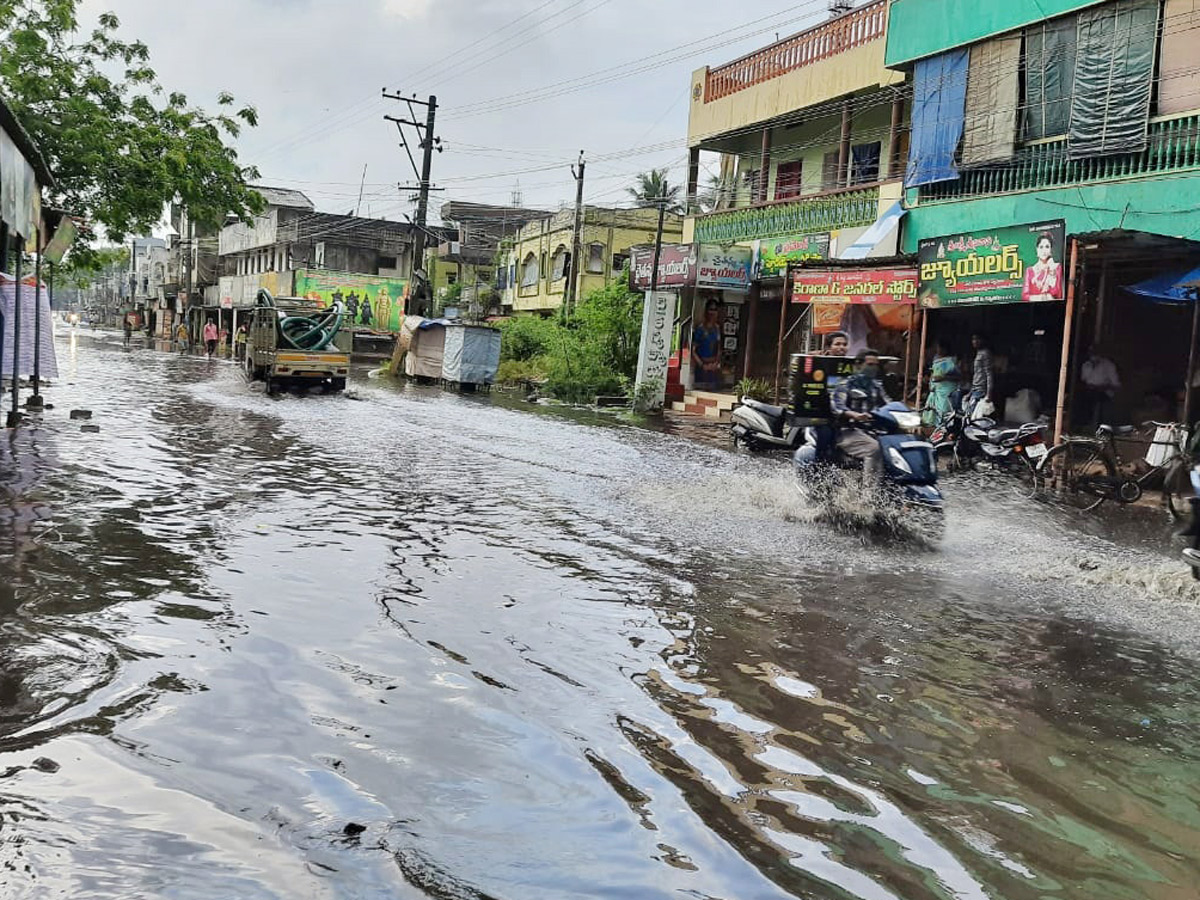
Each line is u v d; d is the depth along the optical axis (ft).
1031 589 22.89
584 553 24.20
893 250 64.18
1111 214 49.47
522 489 34.76
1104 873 9.91
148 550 21.75
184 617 16.79
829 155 82.17
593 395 93.50
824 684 15.31
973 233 51.57
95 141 61.41
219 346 188.24
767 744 12.84
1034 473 42.39
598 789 11.25
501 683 14.52
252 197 70.38
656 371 82.99
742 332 90.02
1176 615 21.04
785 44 80.07
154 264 301.63
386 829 10.04
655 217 137.18
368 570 21.08
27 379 66.18
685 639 17.29
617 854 9.83
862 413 29.73
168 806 10.21
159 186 64.75
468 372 105.29
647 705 13.98
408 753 11.90
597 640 16.90
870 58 69.87
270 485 32.50
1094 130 50.34
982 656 17.26
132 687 13.43
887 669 16.21
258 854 9.38
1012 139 55.26
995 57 56.34
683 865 9.70
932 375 56.03
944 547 27.71
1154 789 11.98
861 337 65.16
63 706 12.63
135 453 38.37
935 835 10.58
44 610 16.71
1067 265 46.62
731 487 36.35
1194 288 42.78
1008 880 9.70
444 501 31.17
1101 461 41.52
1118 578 24.45
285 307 85.46
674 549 25.25
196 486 31.27
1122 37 48.83
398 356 124.06
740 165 94.63
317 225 185.16
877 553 26.11
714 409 81.05
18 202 37.22
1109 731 13.87
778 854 10.02
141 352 153.99
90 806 10.11
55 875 8.80
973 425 46.24
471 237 188.24
